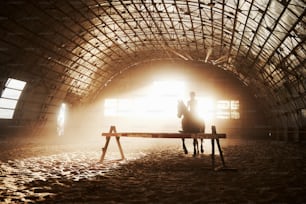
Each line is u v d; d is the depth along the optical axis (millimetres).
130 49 40969
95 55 37562
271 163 11070
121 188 6441
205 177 7863
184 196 5730
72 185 6711
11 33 23734
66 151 16344
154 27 33031
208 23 29578
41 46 28156
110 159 12461
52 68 32812
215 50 38375
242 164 10734
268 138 40688
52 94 36125
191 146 22719
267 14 20094
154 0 25688
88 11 26562
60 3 23719
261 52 27984
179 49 42031
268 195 5820
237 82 44281
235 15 23797
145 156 13914
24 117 32281
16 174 8188
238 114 43656
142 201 5348
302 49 19922
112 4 26391
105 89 47781
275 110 36438
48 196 5676
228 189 6340
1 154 13844
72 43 31406
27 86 30688
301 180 7430
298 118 28297
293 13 17031
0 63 25391
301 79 23516
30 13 23406
